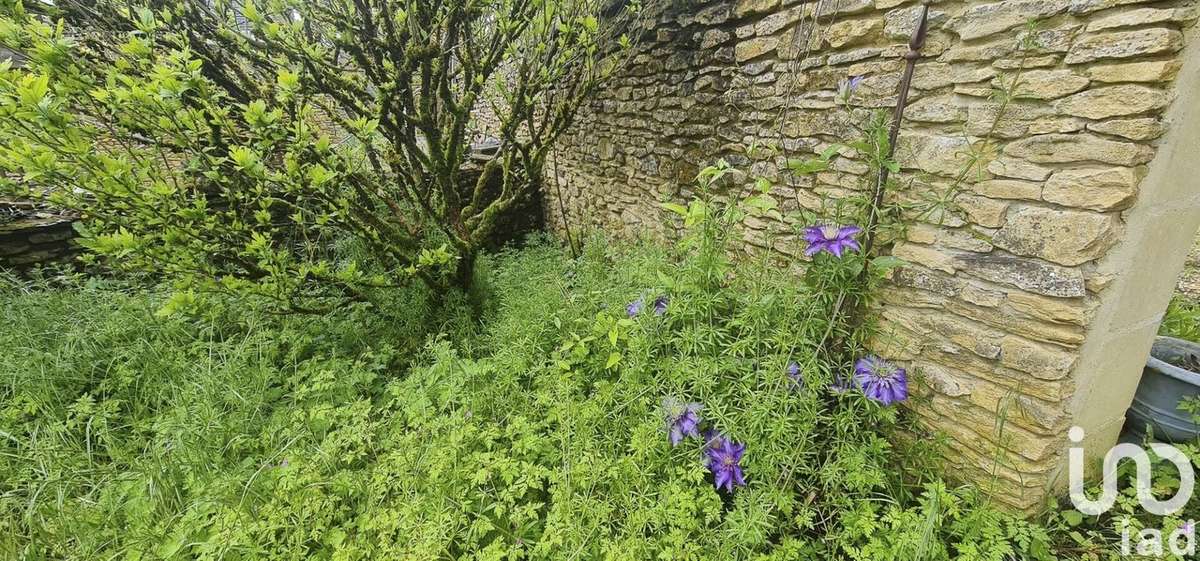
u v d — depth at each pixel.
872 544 1.66
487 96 3.88
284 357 3.08
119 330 3.03
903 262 1.93
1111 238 1.52
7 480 2.19
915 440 2.09
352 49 2.86
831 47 2.29
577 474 1.86
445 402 2.30
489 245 5.91
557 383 2.21
